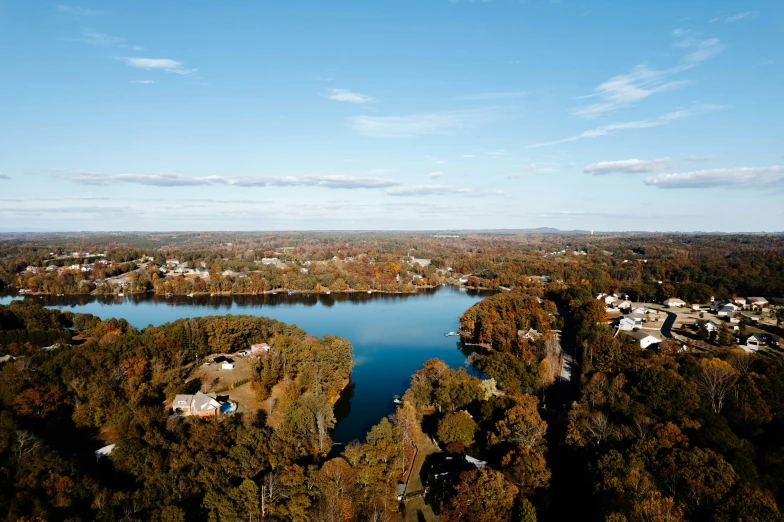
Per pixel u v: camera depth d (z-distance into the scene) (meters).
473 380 128.25
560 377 154.12
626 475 76.38
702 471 74.56
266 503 75.00
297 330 181.25
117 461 80.50
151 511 69.31
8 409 94.56
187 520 70.62
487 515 74.12
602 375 127.19
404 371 169.38
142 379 123.12
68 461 76.88
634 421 97.19
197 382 133.75
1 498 63.16
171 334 156.12
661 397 106.44
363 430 118.06
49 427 94.81
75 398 107.69
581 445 92.62
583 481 83.94
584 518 76.25
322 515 71.44
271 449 88.25
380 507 77.88
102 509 67.62
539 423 101.12
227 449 86.00
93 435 98.50
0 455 75.06
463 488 78.75
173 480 76.12
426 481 93.19
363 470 84.50
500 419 105.69
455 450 99.81
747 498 66.00
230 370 144.50
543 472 85.12
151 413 95.81
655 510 62.66
